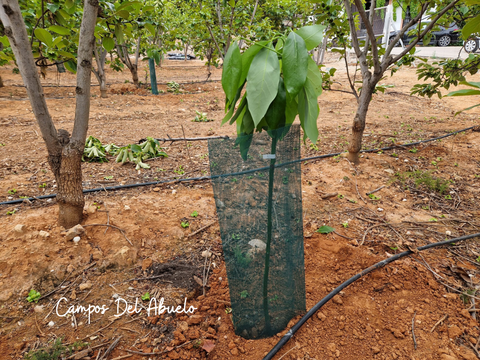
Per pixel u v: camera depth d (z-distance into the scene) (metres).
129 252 2.82
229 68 1.52
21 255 2.59
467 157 4.98
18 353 2.06
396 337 2.20
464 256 2.94
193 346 2.11
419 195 4.02
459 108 8.12
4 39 2.58
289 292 2.24
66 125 6.47
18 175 4.10
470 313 2.37
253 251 2.06
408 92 9.91
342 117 7.61
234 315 2.16
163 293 2.52
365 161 4.81
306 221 3.43
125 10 2.70
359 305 2.44
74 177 2.79
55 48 3.03
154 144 4.99
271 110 1.62
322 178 4.37
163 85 12.35
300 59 1.42
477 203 3.82
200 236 3.14
